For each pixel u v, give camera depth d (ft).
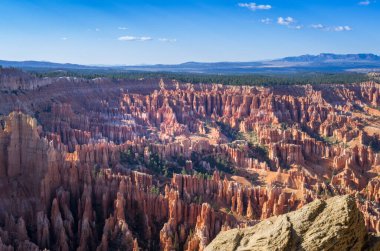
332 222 101.45
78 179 322.96
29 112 561.84
